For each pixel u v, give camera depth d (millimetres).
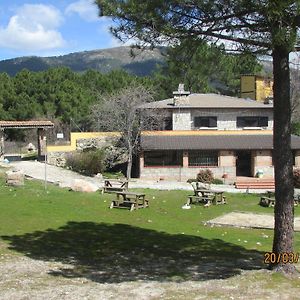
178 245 16094
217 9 10008
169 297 9578
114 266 12781
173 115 45062
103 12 10367
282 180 11273
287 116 11234
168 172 42375
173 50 11305
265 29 10195
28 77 60000
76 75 66812
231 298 9375
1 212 20562
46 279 11180
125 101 43000
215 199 27781
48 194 26391
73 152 43844
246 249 15945
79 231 17797
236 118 45688
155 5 9867
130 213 23109
